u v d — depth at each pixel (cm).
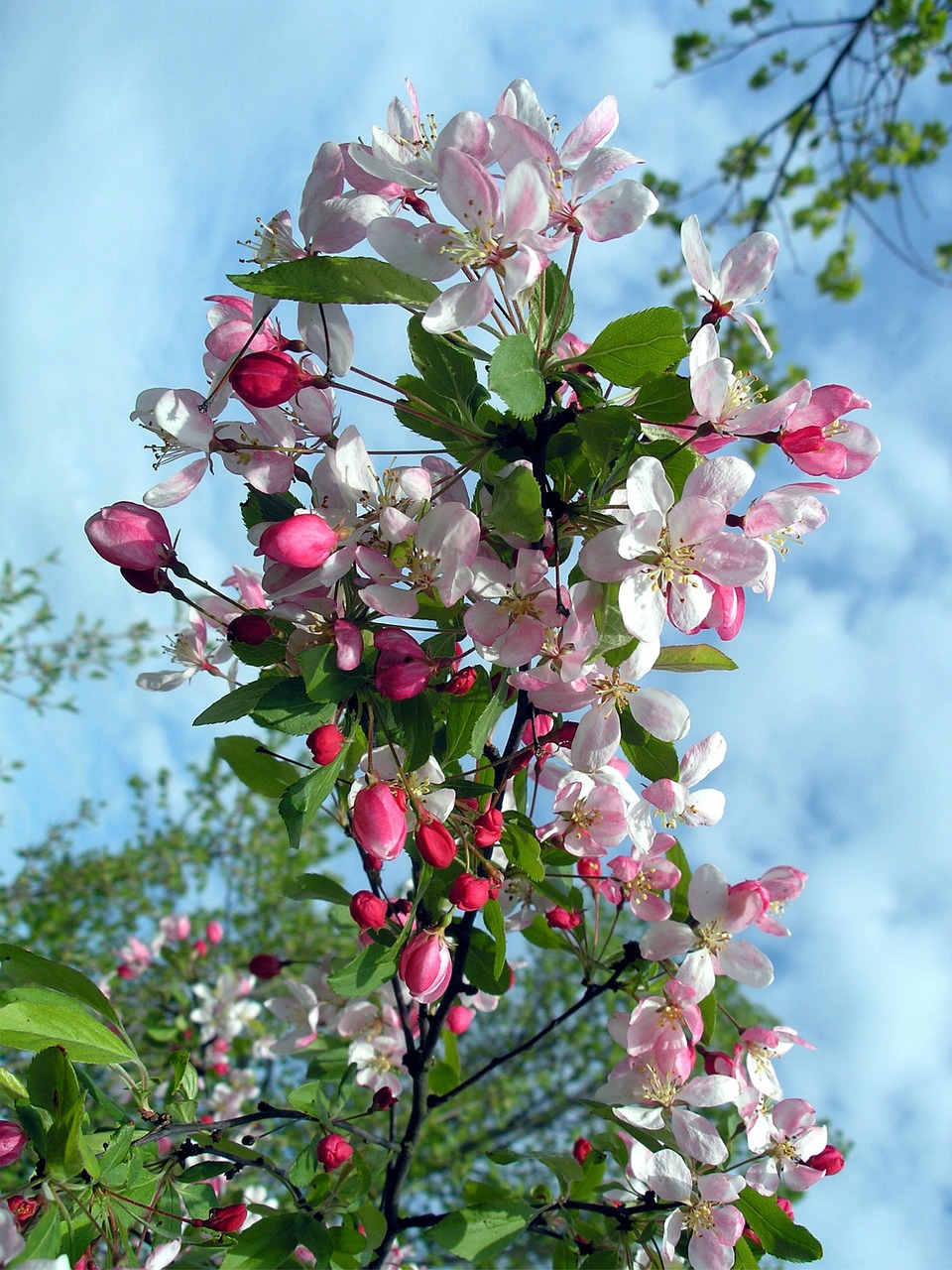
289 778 43
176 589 35
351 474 33
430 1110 40
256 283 32
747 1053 40
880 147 118
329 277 32
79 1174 31
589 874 40
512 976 39
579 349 37
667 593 32
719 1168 39
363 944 41
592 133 33
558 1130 136
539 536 33
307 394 34
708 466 32
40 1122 32
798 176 123
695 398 33
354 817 32
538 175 31
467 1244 37
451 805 34
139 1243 33
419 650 32
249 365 32
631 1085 38
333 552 32
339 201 33
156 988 85
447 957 34
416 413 34
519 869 38
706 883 39
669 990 38
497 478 33
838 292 127
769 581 34
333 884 42
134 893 137
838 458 34
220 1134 39
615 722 34
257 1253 35
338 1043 47
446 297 31
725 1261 36
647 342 33
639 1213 39
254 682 34
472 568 33
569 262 33
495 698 34
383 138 33
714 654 36
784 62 122
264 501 35
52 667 125
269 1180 79
